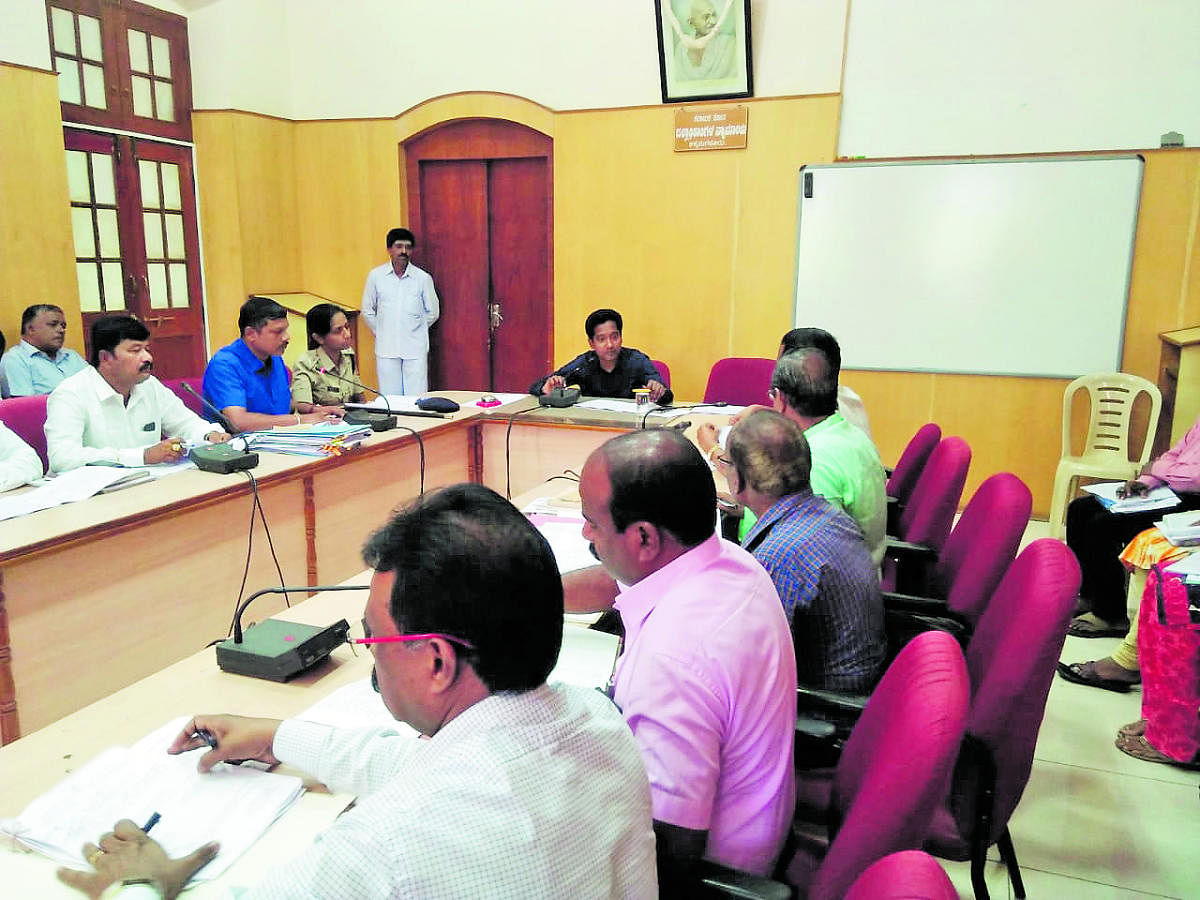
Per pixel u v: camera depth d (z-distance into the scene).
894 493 2.90
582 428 3.07
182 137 5.07
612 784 0.70
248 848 0.88
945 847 1.38
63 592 1.81
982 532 1.87
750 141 4.57
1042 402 4.31
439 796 0.61
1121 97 4.00
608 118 4.81
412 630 0.67
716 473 2.56
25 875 0.84
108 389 2.60
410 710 0.70
